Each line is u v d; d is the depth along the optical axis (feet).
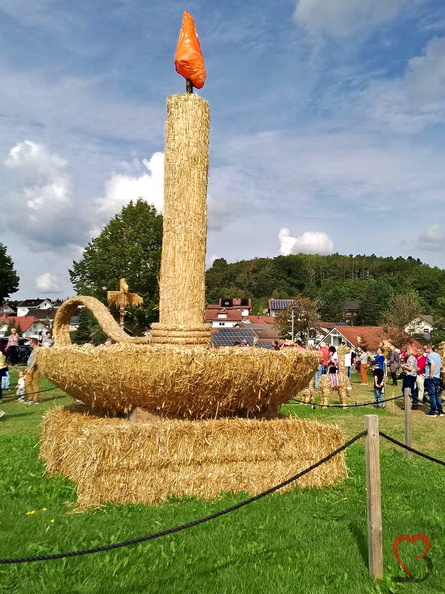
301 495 17.10
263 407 19.35
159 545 12.58
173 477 16.29
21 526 13.76
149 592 10.34
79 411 21.38
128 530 13.51
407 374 42.60
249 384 17.58
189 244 20.26
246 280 398.42
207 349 17.17
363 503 16.53
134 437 15.87
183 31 21.52
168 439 16.29
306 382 19.72
